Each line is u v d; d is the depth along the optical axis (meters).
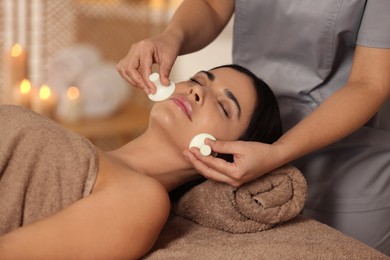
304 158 1.61
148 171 1.41
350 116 1.25
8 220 1.16
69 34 2.75
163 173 1.43
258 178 1.31
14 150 1.19
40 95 2.58
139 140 1.45
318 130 1.24
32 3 2.65
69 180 1.19
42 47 2.68
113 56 2.86
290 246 1.21
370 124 1.55
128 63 1.39
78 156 1.21
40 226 1.08
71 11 2.72
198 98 1.40
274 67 1.60
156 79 1.39
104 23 2.80
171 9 2.82
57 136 1.22
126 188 1.18
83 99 2.61
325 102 1.28
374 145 1.54
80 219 1.11
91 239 1.10
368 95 1.27
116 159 1.35
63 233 1.09
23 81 2.55
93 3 2.73
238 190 1.29
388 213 1.57
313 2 1.44
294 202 1.33
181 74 2.93
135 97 2.89
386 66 1.30
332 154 1.57
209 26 1.62
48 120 1.28
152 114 1.41
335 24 1.42
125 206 1.15
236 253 1.19
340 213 1.58
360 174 1.56
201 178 1.49
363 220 1.56
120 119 2.67
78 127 2.53
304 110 1.58
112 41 2.84
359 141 1.54
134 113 2.77
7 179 1.18
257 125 1.47
